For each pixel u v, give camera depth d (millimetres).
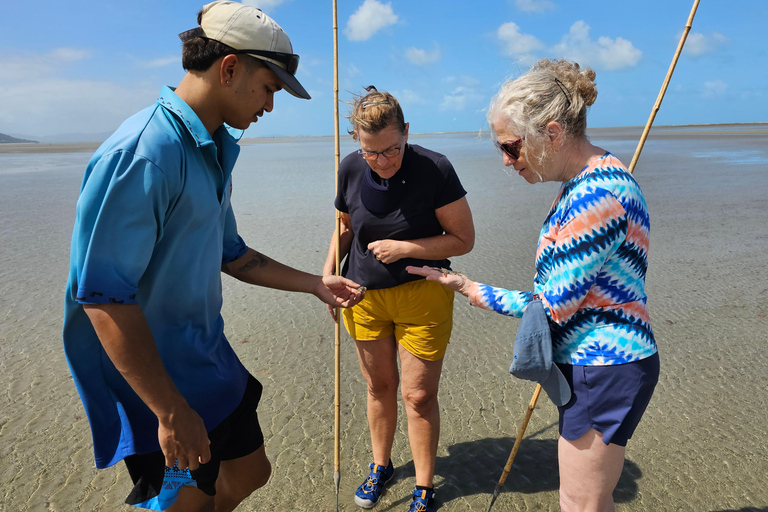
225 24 1456
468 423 3053
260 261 2117
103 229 1289
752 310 4582
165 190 1377
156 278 1500
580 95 1528
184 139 1473
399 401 3293
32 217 8828
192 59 1490
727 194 10320
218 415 1750
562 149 1549
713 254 6242
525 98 1521
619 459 1604
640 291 1577
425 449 2342
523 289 5020
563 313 1543
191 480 1682
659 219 8211
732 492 2449
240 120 1598
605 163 1516
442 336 2250
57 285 5277
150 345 1374
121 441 1603
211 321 1773
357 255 2369
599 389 1550
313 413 3137
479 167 17156
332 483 2557
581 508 1652
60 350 3885
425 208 2182
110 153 1313
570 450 1632
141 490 1658
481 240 6980
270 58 1499
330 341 4113
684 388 3373
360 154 2295
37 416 3053
